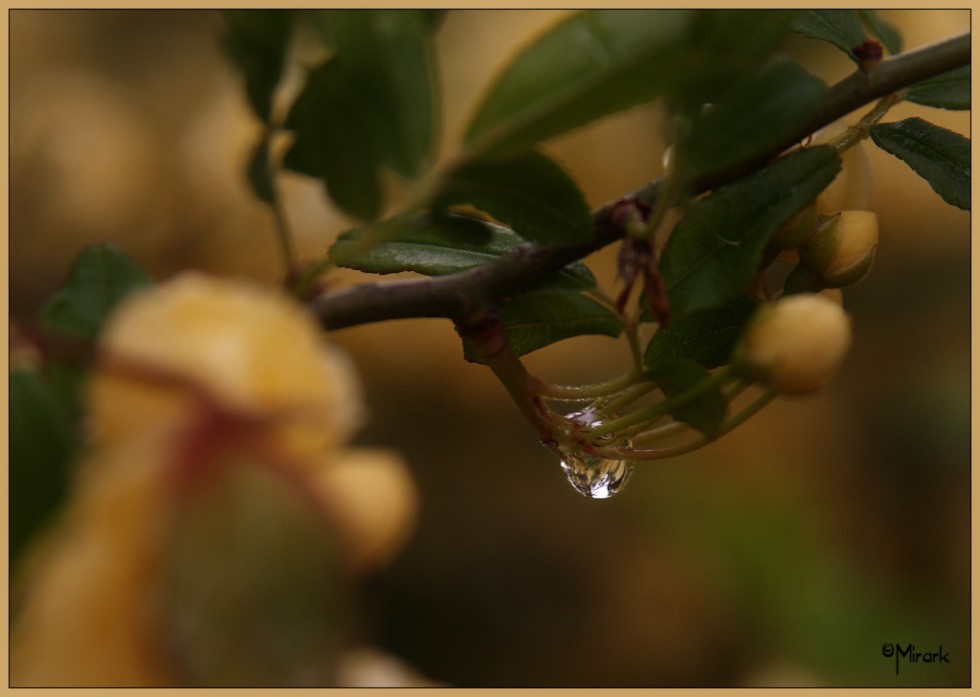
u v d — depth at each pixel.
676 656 0.56
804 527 0.51
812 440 0.60
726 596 0.50
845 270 0.26
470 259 0.26
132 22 0.61
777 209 0.25
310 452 0.22
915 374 0.62
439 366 0.59
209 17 0.60
